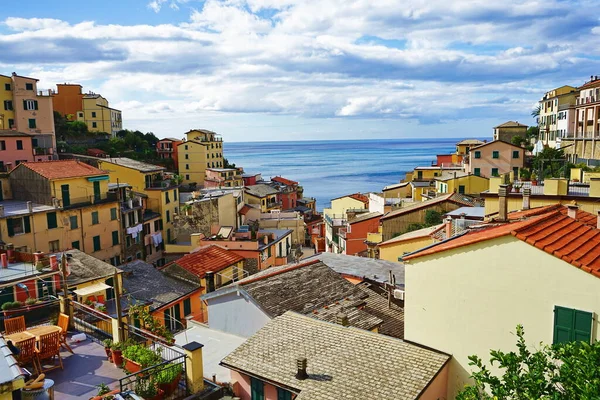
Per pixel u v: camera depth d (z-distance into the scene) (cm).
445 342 1677
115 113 13300
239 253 4897
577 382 986
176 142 13000
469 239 1686
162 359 1586
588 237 1684
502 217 2075
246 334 2350
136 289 3559
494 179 3975
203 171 12431
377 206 7144
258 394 1745
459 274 1622
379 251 4731
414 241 4159
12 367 1116
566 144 8706
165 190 7262
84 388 1502
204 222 7188
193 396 1534
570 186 4034
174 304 3478
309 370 1662
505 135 11081
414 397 1452
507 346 1536
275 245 5500
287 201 11825
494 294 1551
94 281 3228
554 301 1439
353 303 2473
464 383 1631
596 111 7525
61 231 5278
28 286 2795
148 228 6800
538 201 3659
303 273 2686
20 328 1783
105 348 1736
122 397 1364
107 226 5909
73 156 8962
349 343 1800
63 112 12375
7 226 4759
